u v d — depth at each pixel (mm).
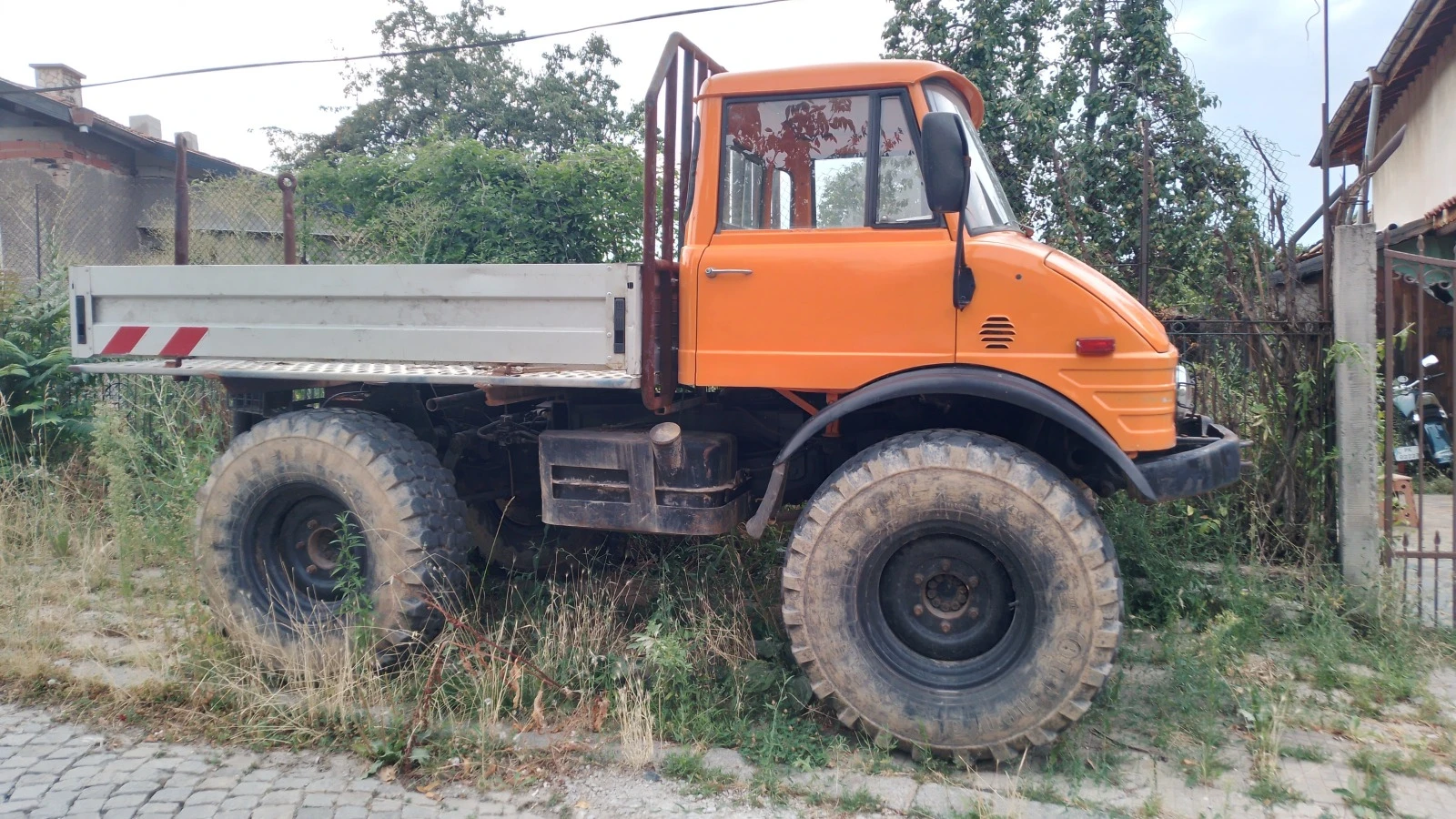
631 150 10547
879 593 3574
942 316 3568
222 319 4309
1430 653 4414
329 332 4141
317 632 4023
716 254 3818
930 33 10477
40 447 6719
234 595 4246
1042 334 3469
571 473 4035
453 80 21953
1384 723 3787
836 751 3518
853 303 3656
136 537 5531
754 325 3771
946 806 3150
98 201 13977
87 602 4887
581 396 4590
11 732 3633
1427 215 9508
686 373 3867
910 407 4184
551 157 21344
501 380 3867
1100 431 3361
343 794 3215
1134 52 10414
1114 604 3234
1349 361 4914
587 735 3641
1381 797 3148
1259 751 3438
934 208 3344
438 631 4078
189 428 6781
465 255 9922
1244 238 8633
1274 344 5398
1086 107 10398
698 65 4539
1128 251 9656
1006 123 10148
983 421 4125
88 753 3471
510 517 5344
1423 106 11828
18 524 5754
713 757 3502
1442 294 9039
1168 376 3490
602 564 5172
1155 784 3293
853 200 3789
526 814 3117
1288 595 4875
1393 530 6094
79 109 13219
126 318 4488
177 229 4875
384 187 10562
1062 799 3176
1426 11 10133
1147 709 3865
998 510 3324
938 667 3510
